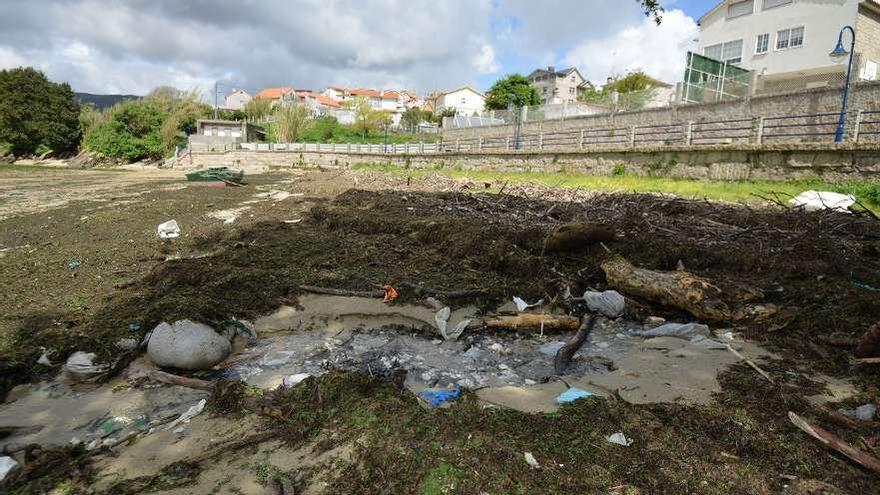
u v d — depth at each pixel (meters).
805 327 5.18
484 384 4.45
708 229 9.46
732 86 21.55
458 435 3.32
